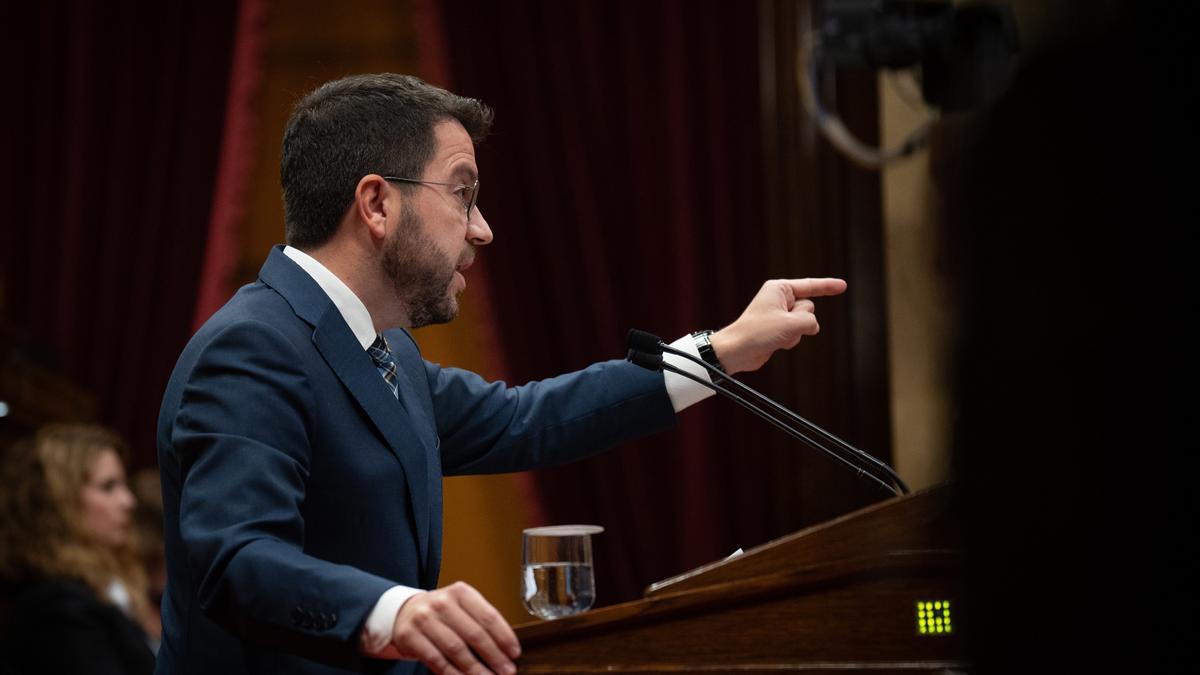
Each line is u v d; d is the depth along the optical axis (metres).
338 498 5.86
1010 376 1.41
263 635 4.78
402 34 22.64
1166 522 1.35
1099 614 1.39
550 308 20.73
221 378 5.63
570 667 4.27
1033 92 1.39
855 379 17.97
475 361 21.67
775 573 4.25
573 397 7.28
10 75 21.44
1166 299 1.34
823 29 14.22
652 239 20.70
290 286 6.22
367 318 6.39
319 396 5.91
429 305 6.53
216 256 21.25
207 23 21.59
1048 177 1.38
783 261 19.09
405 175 6.40
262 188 22.44
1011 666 1.47
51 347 18.97
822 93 18.31
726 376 6.87
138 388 21.05
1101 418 1.37
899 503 4.23
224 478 5.27
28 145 21.42
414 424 6.47
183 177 21.33
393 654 4.50
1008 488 1.44
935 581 4.14
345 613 4.60
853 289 18.06
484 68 21.11
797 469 18.80
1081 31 1.37
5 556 13.21
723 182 20.61
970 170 1.47
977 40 12.98
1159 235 1.34
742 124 20.73
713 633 4.21
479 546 21.81
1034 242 1.39
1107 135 1.35
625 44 20.98
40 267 21.16
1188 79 1.33
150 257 21.22
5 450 16.06
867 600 4.17
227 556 4.95
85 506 13.58
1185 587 1.35
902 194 17.98
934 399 1.82
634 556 20.27
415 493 6.10
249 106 21.50
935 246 1.61
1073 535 1.39
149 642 14.00
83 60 21.44
